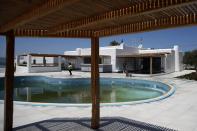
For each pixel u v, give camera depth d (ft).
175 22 11.73
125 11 10.08
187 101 30.09
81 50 111.45
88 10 10.52
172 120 20.56
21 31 16.37
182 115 22.45
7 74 16.55
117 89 54.65
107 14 10.93
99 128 17.85
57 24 14.14
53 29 14.98
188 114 22.88
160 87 54.65
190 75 74.08
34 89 55.98
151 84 58.95
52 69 93.35
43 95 46.01
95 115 17.79
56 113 23.04
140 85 62.13
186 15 11.27
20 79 68.85
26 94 47.47
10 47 16.35
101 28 15.84
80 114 22.62
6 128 16.89
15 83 66.85
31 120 20.31
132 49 106.11
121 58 96.94
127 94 46.68
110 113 23.22
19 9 10.59
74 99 40.68
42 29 16.15
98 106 17.95
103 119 20.67
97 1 9.14
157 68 103.71
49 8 9.09
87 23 12.07
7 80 16.60
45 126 18.43
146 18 12.19
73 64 112.78
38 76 73.20
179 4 8.14
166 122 19.85
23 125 18.74
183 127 18.42
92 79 17.89
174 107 26.25
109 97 42.78
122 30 14.73
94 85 17.79
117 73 86.17
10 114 16.99
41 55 89.04
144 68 108.47
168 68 94.73
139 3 9.42
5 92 16.75
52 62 118.21
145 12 9.31
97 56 17.71
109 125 18.74
